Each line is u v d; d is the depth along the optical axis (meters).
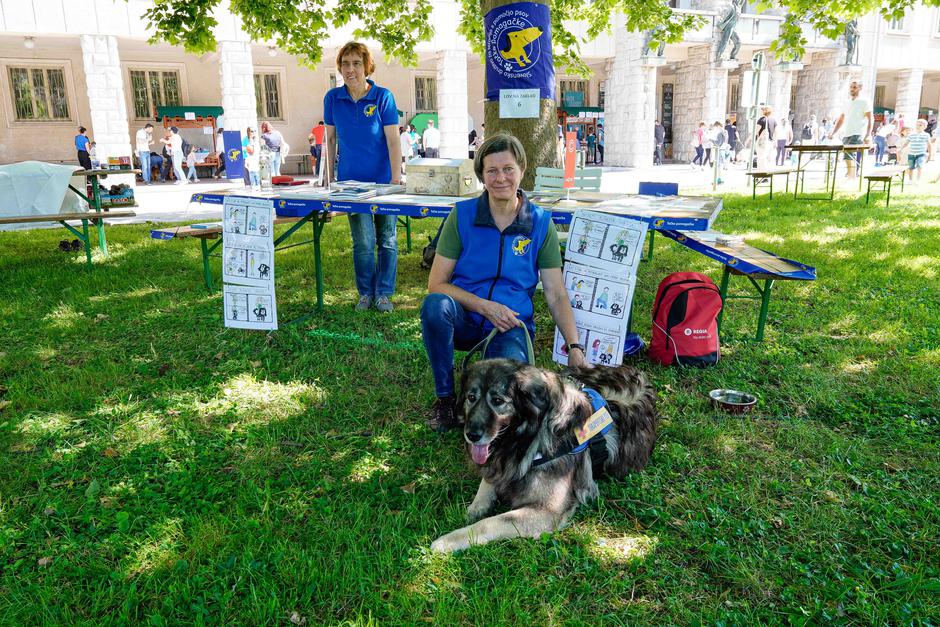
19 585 2.37
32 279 6.93
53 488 3.02
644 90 24.72
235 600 2.27
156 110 24.33
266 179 5.42
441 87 22.09
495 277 3.37
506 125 6.15
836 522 2.71
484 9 5.99
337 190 5.14
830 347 4.70
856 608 2.21
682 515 2.77
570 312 3.43
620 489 2.92
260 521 2.71
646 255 7.78
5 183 7.25
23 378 4.26
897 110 32.25
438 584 2.32
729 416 3.69
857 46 28.06
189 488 3.00
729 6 25.12
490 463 2.70
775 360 4.51
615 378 3.23
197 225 6.54
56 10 16.92
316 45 8.52
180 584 2.32
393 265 5.72
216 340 4.98
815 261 7.16
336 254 8.03
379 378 4.25
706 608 2.22
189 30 7.57
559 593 2.29
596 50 25.36
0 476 3.13
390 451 3.32
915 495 2.89
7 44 20.58
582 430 2.64
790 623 2.15
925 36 30.91
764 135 21.34
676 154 28.72
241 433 3.54
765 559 2.48
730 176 19.50
